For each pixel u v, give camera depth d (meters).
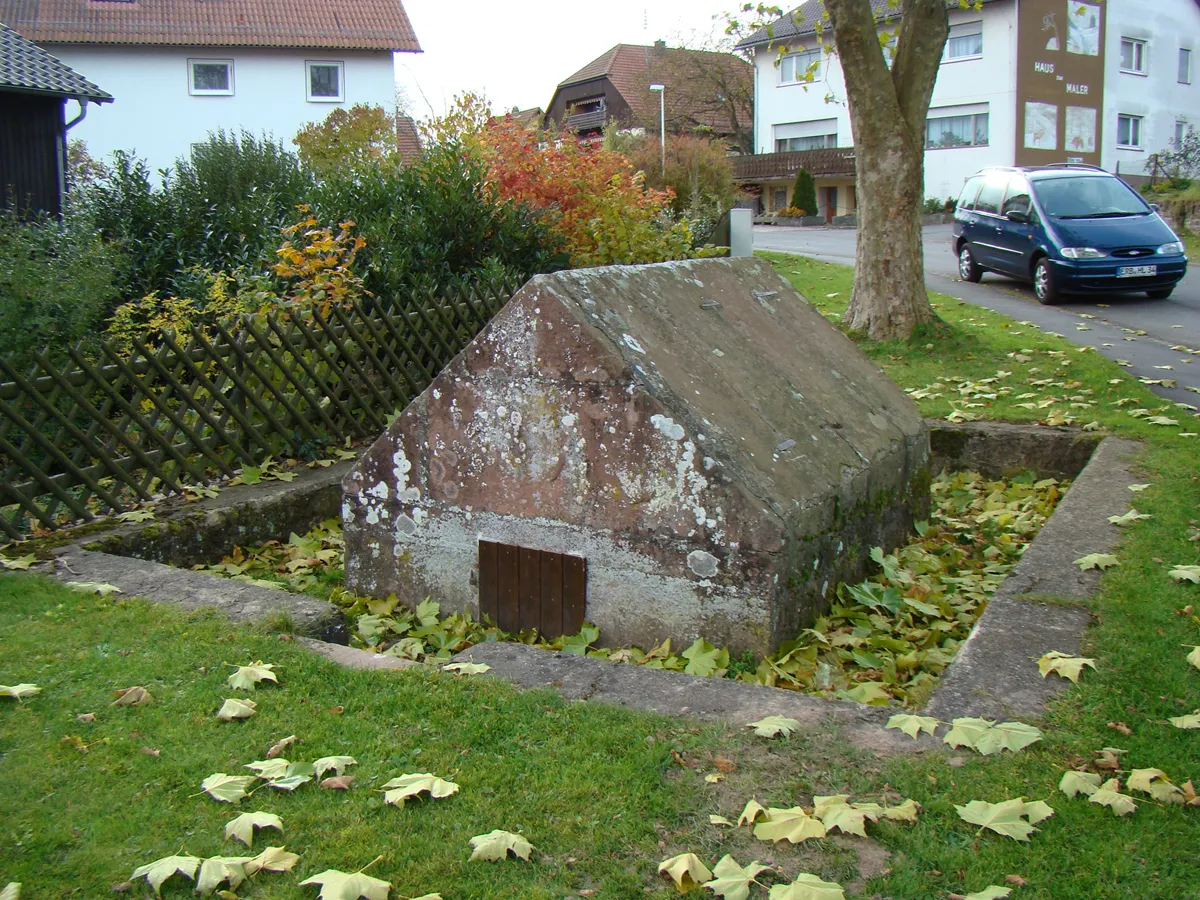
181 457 5.89
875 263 10.58
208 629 3.89
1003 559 5.52
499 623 4.63
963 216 16.27
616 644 4.33
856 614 4.51
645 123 47.94
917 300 10.53
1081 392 8.13
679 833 2.57
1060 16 35.97
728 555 4.03
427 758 2.95
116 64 29.12
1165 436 6.65
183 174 12.40
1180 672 3.38
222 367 6.20
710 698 3.30
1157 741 2.96
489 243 9.71
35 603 4.13
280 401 6.60
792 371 5.25
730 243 18.95
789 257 19.98
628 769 2.86
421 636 4.59
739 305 5.58
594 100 55.97
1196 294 14.27
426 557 4.83
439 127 12.62
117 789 2.81
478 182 9.79
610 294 4.64
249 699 3.32
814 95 42.59
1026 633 3.67
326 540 5.91
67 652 3.68
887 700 3.69
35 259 8.12
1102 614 3.83
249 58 29.89
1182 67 40.69
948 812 2.62
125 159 11.45
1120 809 2.60
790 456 4.47
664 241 12.03
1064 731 3.00
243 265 9.58
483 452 4.57
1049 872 2.39
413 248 8.78
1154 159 34.03
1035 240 13.77
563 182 11.38
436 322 7.91
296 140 21.61
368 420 7.32
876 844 2.51
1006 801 2.63
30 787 2.82
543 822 2.63
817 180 42.81
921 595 4.84
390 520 4.90
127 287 10.15
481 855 2.48
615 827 2.60
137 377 5.66
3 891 2.38
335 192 9.55
